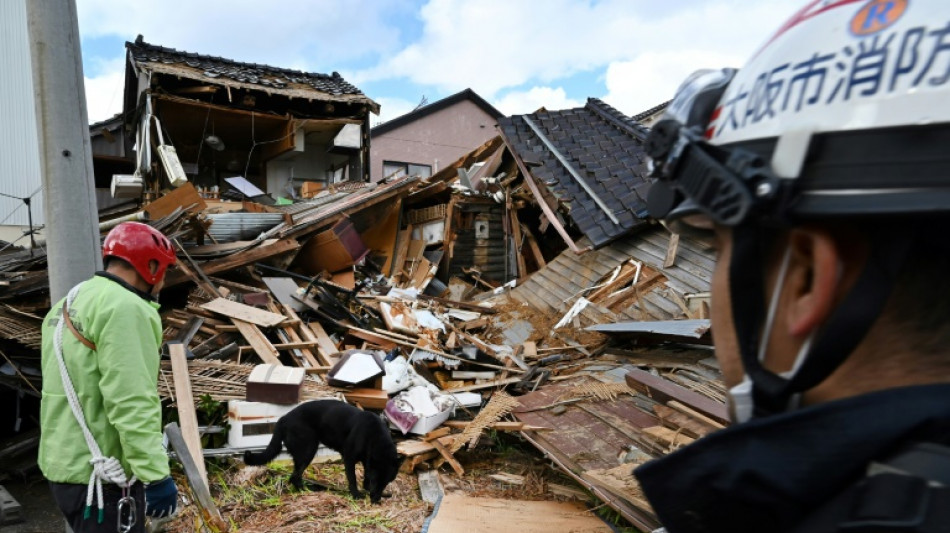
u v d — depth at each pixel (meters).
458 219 13.61
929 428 0.42
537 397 5.94
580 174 10.93
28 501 4.56
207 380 5.45
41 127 3.11
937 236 0.43
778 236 0.51
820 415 0.46
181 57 13.54
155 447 2.19
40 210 11.69
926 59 0.43
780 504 0.47
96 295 2.19
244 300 7.73
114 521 2.19
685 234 0.68
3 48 11.34
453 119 23.59
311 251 10.19
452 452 5.25
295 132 13.11
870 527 0.41
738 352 0.55
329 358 7.07
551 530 4.04
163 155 10.23
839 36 0.49
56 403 2.20
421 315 9.15
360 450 4.50
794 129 0.47
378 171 22.19
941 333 0.44
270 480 4.73
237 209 11.13
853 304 0.44
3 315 5.71
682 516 0.55
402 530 4.05
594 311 7.95
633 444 4.54
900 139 0.42
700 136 0.58
